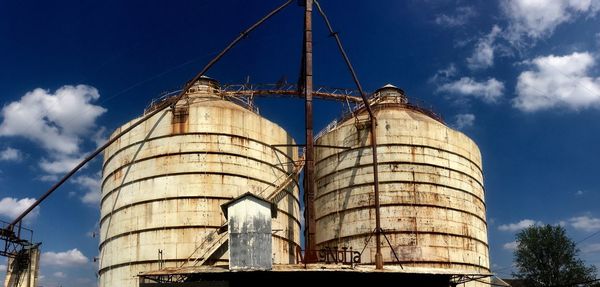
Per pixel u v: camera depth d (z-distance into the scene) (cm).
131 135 3922
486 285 4191
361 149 4262
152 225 3609
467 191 4297
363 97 3881
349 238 4094
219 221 3606
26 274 4016
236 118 3884
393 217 4012
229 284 2620
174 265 3500
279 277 2773
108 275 3728
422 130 4259
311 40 3909
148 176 3738
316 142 4600
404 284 2998
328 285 2830
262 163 3912
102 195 4106
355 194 4172
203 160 3719
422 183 4119
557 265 6544
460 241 4081
